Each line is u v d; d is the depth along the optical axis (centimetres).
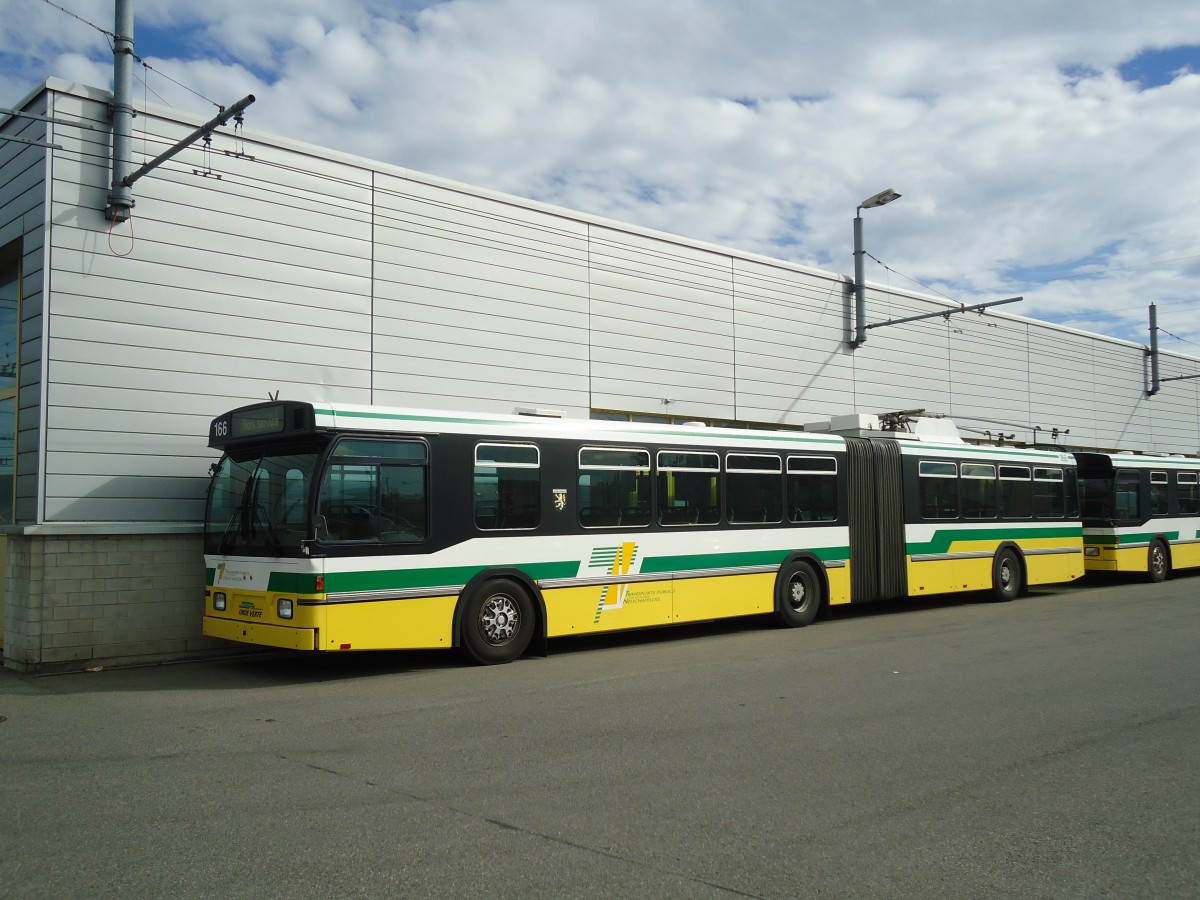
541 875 445
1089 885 437
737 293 1945
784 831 507
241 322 1270
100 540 1112
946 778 607
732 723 762
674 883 437
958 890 430
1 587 1170
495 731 738
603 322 1706
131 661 1120
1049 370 2756
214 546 1067
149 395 1184
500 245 1564
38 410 1110
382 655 1166
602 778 606
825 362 2117
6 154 1219
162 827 512
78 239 1143
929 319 2388
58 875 444
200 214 1243
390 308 1421
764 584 1364
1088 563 2106
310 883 434
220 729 757
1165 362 3231
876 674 988
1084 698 861
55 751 688
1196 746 690
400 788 585
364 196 1405
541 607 1117
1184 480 2305
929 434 1755
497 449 1100
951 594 1914
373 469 997
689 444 1295
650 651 1180
